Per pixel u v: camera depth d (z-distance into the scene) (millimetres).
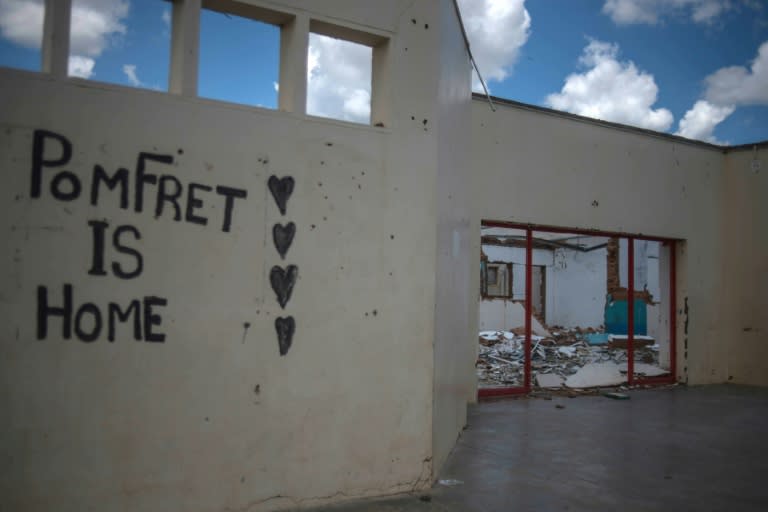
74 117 3312
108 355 3346
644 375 10953
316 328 3963
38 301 3195
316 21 4051
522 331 18297
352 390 4090
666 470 5293
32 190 3203
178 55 3678
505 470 5117
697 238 11133
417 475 4395
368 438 4148
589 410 8148
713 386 10805
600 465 5398
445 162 5043
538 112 9375
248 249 3758
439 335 4730
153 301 3467
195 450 3557
